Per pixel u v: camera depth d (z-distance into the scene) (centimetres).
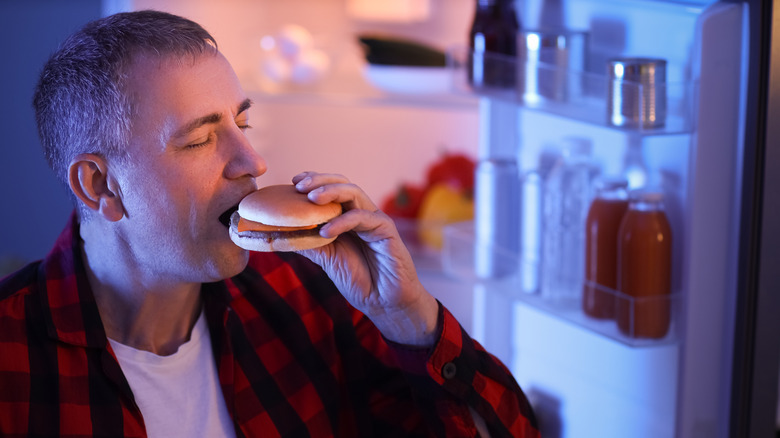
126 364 93
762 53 98
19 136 278
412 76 182
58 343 89
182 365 96
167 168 86
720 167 106
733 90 104
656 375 119
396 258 91
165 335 97
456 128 216
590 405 136
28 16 267
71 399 88
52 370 88
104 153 86
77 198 90
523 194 142
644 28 124
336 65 210
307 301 110
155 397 94
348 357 110
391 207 200
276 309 107
